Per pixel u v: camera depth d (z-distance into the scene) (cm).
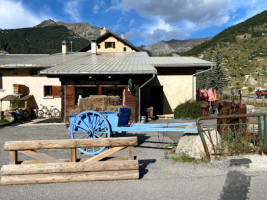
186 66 1466
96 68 1244
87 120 611
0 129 1046
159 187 380
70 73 1179
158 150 634
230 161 493
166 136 848
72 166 397
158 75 1566
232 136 599
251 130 703
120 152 613
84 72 1178
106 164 406
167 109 1573
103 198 343
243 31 13638
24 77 1595
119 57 1828
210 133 544
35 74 1592
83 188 377
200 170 455
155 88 1585
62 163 399
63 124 1205
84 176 400
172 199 338
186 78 1562
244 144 554
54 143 409
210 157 512
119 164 409
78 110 734
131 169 411
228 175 427
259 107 1798
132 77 1255
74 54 2127
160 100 1585
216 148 522
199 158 514
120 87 1274
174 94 1570
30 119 1414
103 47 3123
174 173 443
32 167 393
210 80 3781
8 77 1596
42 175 394
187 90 1564
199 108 1338
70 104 1264
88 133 604
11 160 402
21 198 344
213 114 1470
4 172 388
